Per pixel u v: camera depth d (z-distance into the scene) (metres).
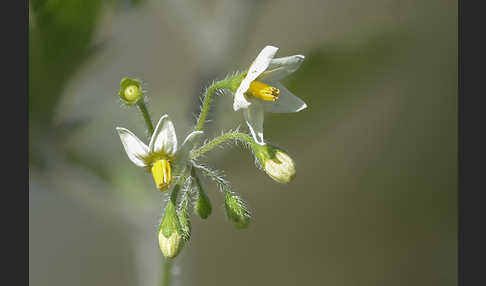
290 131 0.24
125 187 0.23
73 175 0.23
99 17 0.23
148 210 0.24
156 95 0.24
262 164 0.21
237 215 0.21
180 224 0.21
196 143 0.21
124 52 0.24
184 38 0.24
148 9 0.24
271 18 0.24
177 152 0.21
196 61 0.24
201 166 0.21
